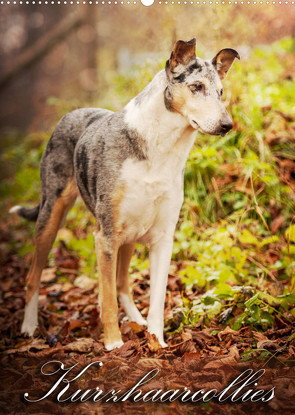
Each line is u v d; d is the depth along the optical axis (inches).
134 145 154.6
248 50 292.7
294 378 132.7
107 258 160.9
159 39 296.2
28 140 431.5
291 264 190.2
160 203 160.6
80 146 175.0
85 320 195.3
